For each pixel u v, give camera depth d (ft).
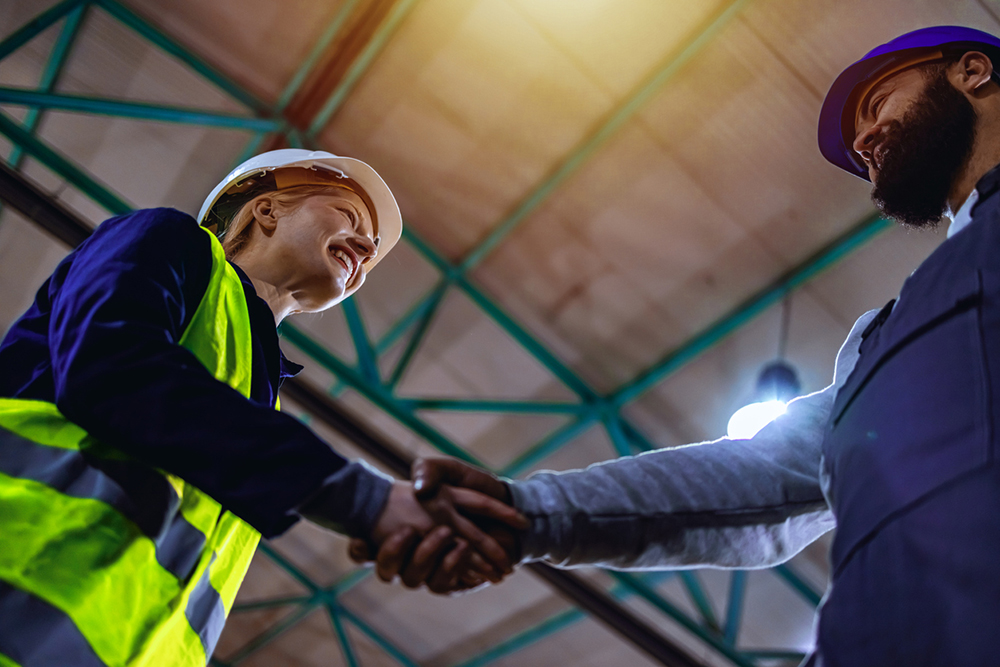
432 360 26.73
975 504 2.66
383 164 23.29
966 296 3.15
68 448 3.92
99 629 3.56
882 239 20.95
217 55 21.74
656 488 4.52
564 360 26.13
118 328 3.79
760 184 21.12
